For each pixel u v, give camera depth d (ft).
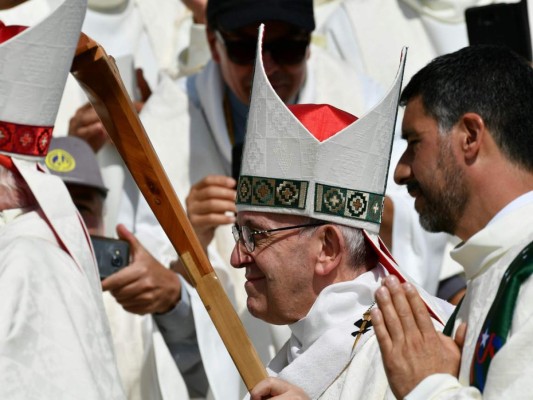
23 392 34.01
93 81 39.40
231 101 65.77
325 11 82.69
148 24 82.79
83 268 37.60
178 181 65.62
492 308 34.68
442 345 35.19
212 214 59.16
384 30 77.36
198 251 40.91
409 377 34.81
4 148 37.81
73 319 35.78
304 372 41.14
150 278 57.57
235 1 60.59
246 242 42.63
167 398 58.54
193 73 73.00
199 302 59.26
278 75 60.39
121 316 60.80
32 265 35.96
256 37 60.59
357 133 42.06
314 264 42.06
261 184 42.42
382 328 35.12
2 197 37.99
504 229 36.42
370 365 40.22
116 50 80.23
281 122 42.24
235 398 58.80
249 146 42.98
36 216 37.91
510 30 56.54
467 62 39.06
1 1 39.32
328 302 41.68
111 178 65.36
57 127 69.87
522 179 37.88
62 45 37.91
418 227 61.77
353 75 68.39
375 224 42.68
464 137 38.45
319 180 41.83
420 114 39.11
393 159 62.44
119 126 40.06
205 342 58.85
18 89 37.63
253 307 42.98
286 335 59.57
